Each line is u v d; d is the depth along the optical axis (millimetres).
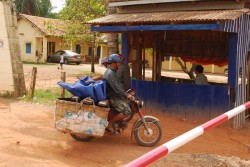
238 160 6547
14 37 12531
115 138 7758
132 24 9750
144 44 11883
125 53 11109
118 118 7043
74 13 21516
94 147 7023
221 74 31625
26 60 40281
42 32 38562
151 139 7363
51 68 29812
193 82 12219
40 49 40312
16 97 12516
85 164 6059
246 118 10922
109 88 7062
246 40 9836
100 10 19141
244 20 9492
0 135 7512
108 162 6207
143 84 10992
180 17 8969
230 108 9492
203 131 3236
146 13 10750
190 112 10164
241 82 9789
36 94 13125
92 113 6707
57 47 41500
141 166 2367
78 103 6652
